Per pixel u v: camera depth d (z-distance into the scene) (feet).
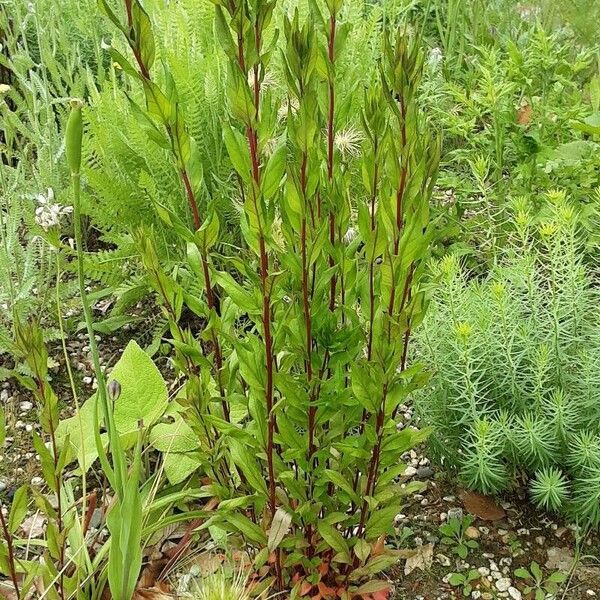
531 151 3.74
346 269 2.06
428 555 2.68
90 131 3.68
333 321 2.00
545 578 2.60
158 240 3.54
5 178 3.93
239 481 2.46
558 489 2.52
